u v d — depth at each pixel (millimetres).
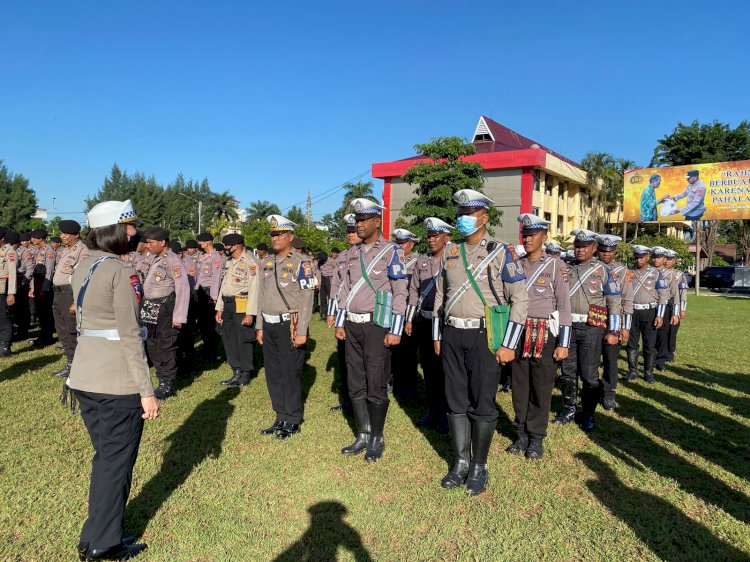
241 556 2949
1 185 52562
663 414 5668
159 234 5867
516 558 2977
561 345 4410
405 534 3203
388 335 4238
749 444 4789
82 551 2803
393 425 5176
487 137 39781
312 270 4809
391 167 36031
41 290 8734
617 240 5391
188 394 6078
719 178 24016
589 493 3770
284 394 4816
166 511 3395
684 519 3418
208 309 7992
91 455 4203
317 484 3818
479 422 3791
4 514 3283
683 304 8508
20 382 6281
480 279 3787
